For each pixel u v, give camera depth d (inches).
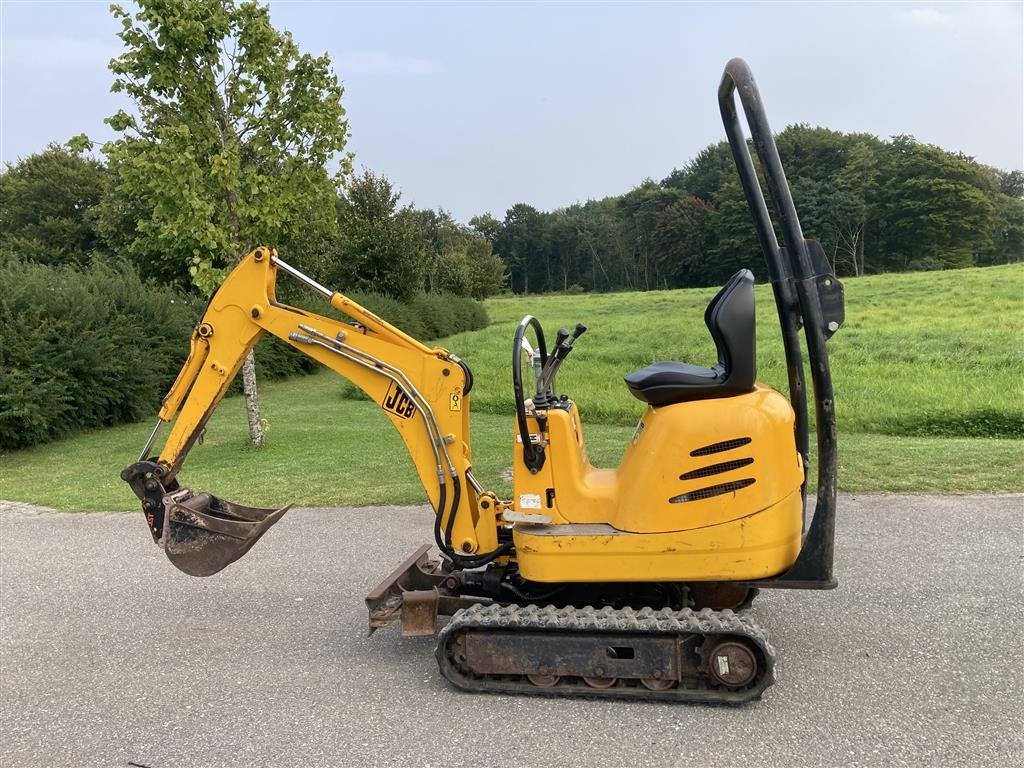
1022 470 295.7
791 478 138.6
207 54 375.9
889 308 997.8
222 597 203.9
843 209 2797.7
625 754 123.1
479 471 334.3
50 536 263.9
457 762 122.5
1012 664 149.8
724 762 119.9
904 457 323.9
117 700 148.8
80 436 517.3
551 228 4156.0
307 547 242.4
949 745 122.3
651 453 139.8
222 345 169.8
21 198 1344.7
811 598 186.4
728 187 2997.0
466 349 892.6
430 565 187.6
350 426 494.6
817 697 139.3
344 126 406.3
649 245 3599.9
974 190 2655.0
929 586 190.5
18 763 127.1
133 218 816.9
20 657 170.6
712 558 137.9
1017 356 594.2
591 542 141.7
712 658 134.8
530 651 140.5
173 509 168.1
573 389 550.0
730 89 150.6
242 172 387.2
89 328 530.6
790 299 145.5
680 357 746.2
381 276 1170.0
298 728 135.3
